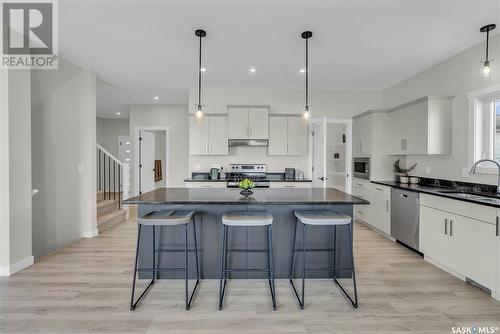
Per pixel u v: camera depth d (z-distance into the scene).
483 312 2.08
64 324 1.91
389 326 1.91
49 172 3.41
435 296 2.32
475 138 3.13
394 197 3.72
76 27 2.70
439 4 2.29
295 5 2.31
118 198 5.73
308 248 2.68
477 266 2.39
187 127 6.59
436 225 2.91
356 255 3.29
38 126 3.27
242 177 5.05
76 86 3.87
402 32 2.79
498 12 2.41
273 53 3.35
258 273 2.68
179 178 6.61
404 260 3.13
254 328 1.89
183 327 1.90
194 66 3.84
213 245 2.66
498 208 2.18
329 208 2.67
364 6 2.32
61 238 3.59
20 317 1.99
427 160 3.91
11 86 2.63
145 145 7.07
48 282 2.55
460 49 3.24
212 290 2.44
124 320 1.97
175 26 2.68
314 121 5.17
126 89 5.11
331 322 1.96
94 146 4.07
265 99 5.24
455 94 3.41
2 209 2.64
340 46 3.14
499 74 2.84
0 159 2.61
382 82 4.62
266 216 2.33
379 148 4.43
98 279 2.63
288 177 5.21
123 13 2.43
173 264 2.69
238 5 2.31
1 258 2.66
